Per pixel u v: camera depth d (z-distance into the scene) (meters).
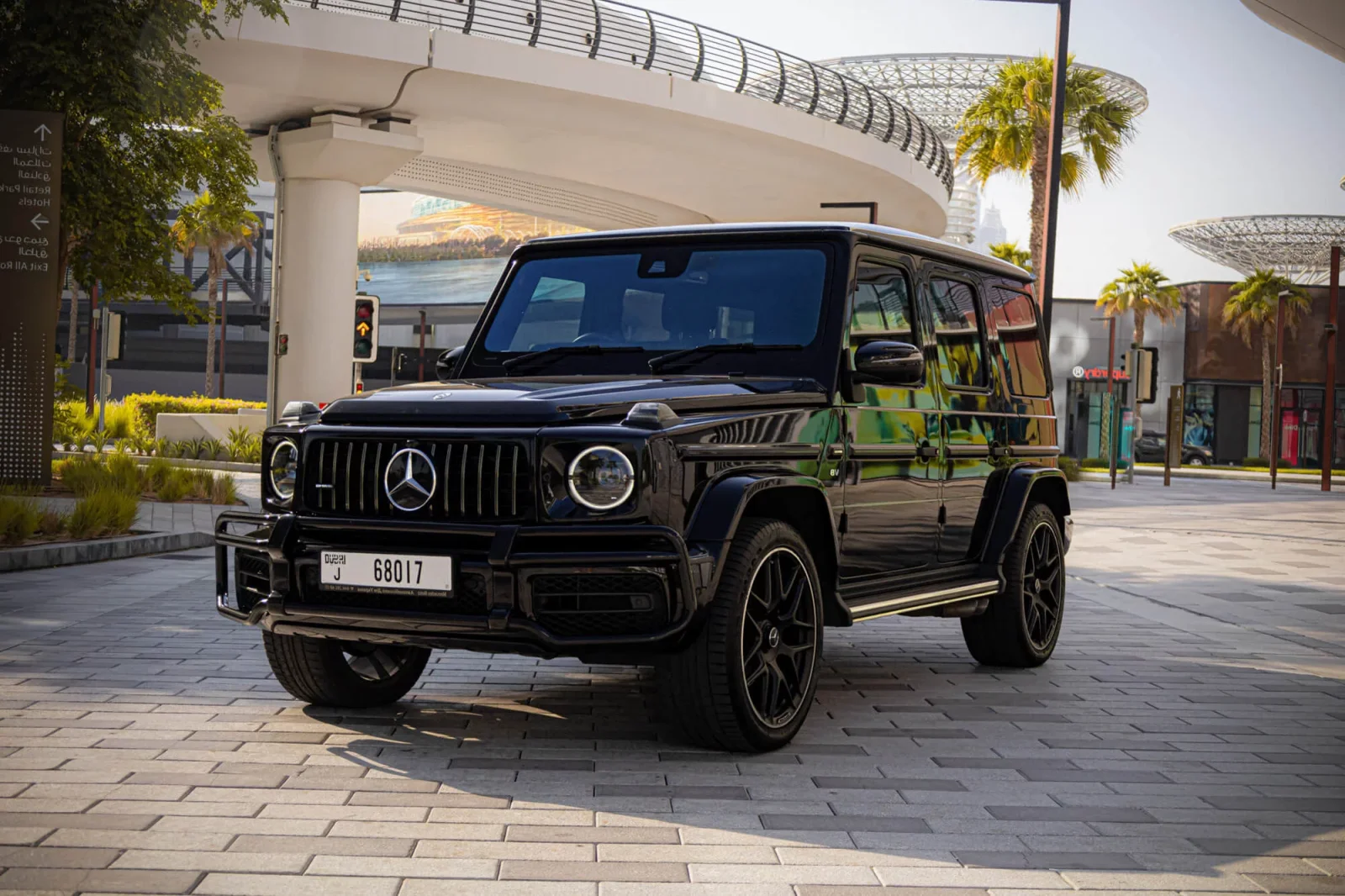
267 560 4.72
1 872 3.28
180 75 19.95
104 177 19.25
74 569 10.70
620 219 42.53
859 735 5.18
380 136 29.17
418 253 87.38
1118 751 5.00
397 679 5.52
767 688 4.76
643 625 4.26
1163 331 66.88
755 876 3.40
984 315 6.73
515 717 5.32
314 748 4.70
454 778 4.32
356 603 4.49
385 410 4.60
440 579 4.30
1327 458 34.31
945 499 6.13
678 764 4.57
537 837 3.69
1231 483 39.19
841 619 5.07
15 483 16.03
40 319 16.02
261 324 86.25
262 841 3.60
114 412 34.09
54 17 18.31
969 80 51.59
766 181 37.78
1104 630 8.69
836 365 5.21
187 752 4.58
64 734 4.81
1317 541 17.12
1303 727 5.54
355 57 25.95
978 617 6.85
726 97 31.77
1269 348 65.75
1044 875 3.48
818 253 5.43
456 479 4.36
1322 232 65.31
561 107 29.86
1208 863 3.62
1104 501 26.06
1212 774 4.67
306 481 4.62
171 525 14.05
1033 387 7.27
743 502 4.43
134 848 3.50
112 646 6.82
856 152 35.66
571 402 4.43
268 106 28.89
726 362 5.28
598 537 4.23
